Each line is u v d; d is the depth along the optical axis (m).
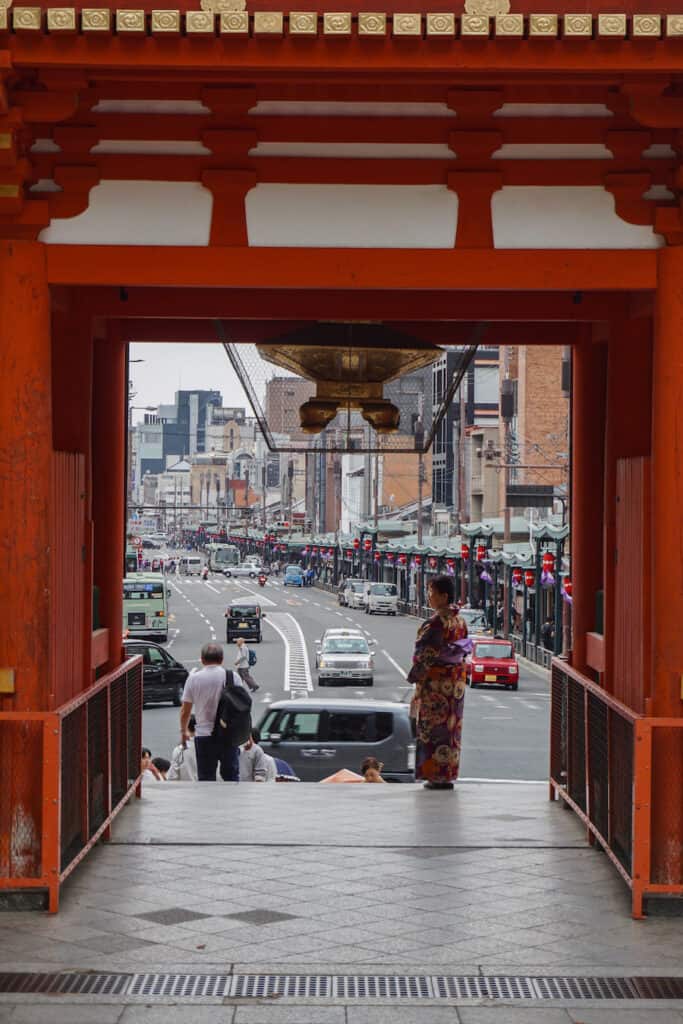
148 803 12.48
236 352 13.04
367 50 7.77
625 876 8.72
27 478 8.73
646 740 8.41
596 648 11.99
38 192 9.07
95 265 9.01
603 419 12.84
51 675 8.80
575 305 11.60
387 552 99.44
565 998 6.97
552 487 71.25
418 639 13.73
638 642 9.65
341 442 13.13
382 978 7.25
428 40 7.72
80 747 9.34
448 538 90.88
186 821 11.47
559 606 59.38
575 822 11.54
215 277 9.08
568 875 9.50
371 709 24.42
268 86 8.79
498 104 8.81
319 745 24.19
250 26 7.65
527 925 8.24
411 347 12.52
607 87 8.70
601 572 12.62
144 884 9.16
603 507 12.80
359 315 11.59
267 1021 6.61
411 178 9.12
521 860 9.98
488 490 100.94
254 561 188.50
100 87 8.77
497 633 73.44
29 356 8.86
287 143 9.09
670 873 8.56
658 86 8.24
